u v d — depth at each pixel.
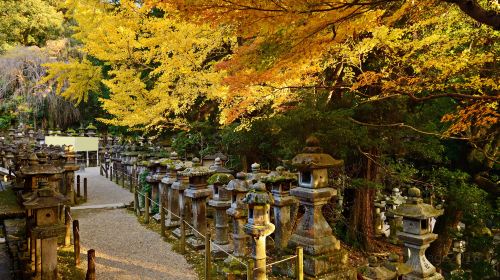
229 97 7.41
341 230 10.26
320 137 7.54
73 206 11.53
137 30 10.03
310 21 3.43
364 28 4.68
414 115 8.84
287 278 6.30
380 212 11.34
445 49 6.59
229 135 10.30
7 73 24.70
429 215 5.00
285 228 7.19
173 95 10.28
